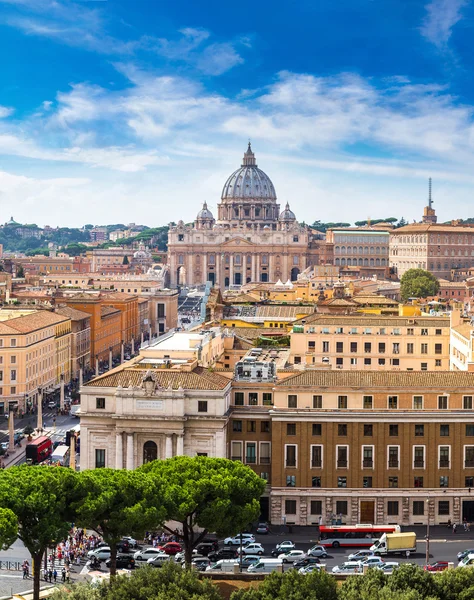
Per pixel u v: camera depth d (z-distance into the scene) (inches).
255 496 5944.9
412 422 6948.8
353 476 6958.7
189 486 5629.9
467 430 6978.4
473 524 6904.5
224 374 7445.9
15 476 5226.4
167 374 7042.3
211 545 6407.5
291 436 6963.6
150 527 5324.8
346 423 6948.8
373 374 7101.4
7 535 4658.0
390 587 4709.6
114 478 5423.2
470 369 7657.5
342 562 6097.4
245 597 4672.7
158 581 4694.9
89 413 6958.7
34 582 5093.5
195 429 6894.7
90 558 6274.6
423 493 6939.0
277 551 6254.9
